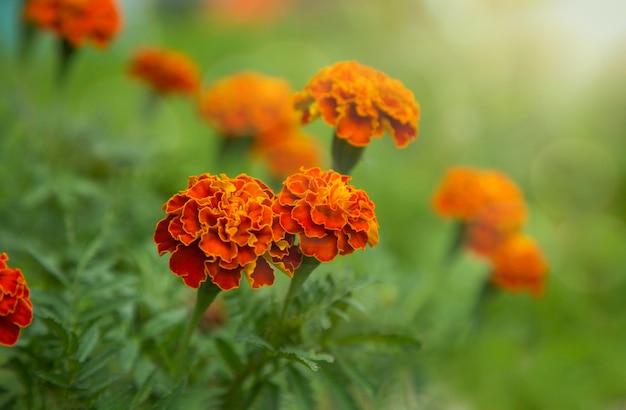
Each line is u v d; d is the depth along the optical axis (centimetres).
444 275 80
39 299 55
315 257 50
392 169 118
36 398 54
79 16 69
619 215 136
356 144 54
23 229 67
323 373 55
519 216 76
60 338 52
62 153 75
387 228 102
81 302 58
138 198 73
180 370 54
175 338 56
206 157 108
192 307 62
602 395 79
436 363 73
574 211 135
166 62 82
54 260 63
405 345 56
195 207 49
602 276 107
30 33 75
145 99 86
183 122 120
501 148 145
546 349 81
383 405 62
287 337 54
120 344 55
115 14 71
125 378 57
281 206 49
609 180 141
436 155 140
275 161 81
